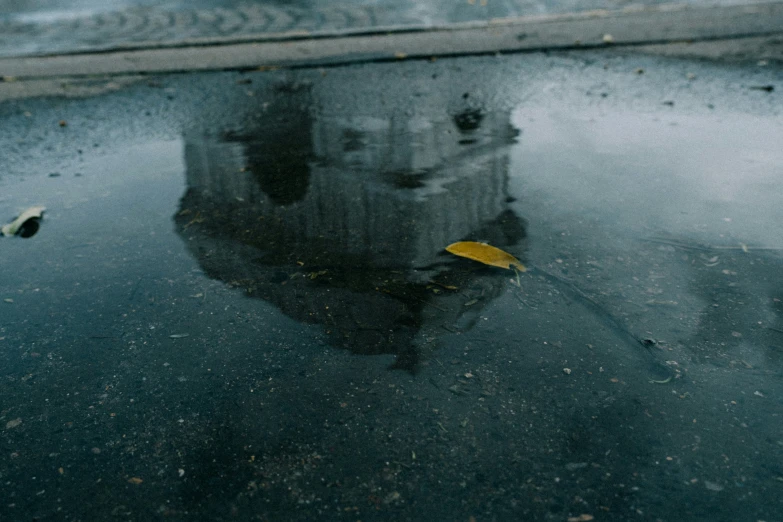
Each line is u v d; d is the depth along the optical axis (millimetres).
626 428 1385
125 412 1503
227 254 2139
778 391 1463
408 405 1474
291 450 1372
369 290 1897
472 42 4770
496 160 2764
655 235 2094
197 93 4035
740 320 1692
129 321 1826
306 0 6719
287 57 4664
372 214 2342
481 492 1256
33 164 3047
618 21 5082
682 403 1441
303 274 1995
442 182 2568
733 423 1384
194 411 1492
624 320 1715
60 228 2391
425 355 1625
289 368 1607
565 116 3277
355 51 4711
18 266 2150
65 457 1389
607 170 2592
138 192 2654
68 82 4352
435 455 1343
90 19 6355
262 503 1255
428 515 1215
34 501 1288
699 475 1270
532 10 5645
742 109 3223
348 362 1616
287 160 2896
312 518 1219
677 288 1832
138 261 2131
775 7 5117
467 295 1850
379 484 1282
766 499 1214
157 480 1320
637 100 3459
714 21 4863
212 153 3053
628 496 1234
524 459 1323
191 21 6031
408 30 5172
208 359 1655
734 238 2057
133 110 3777
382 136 3137
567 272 1928
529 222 2215
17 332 1806
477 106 3521
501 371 1561
